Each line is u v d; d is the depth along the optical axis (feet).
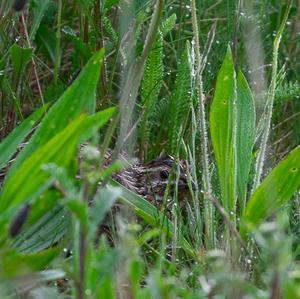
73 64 16.74
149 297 8.86
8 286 8.16
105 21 15.16
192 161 13.35
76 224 8.70
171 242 12.41
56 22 17.35
